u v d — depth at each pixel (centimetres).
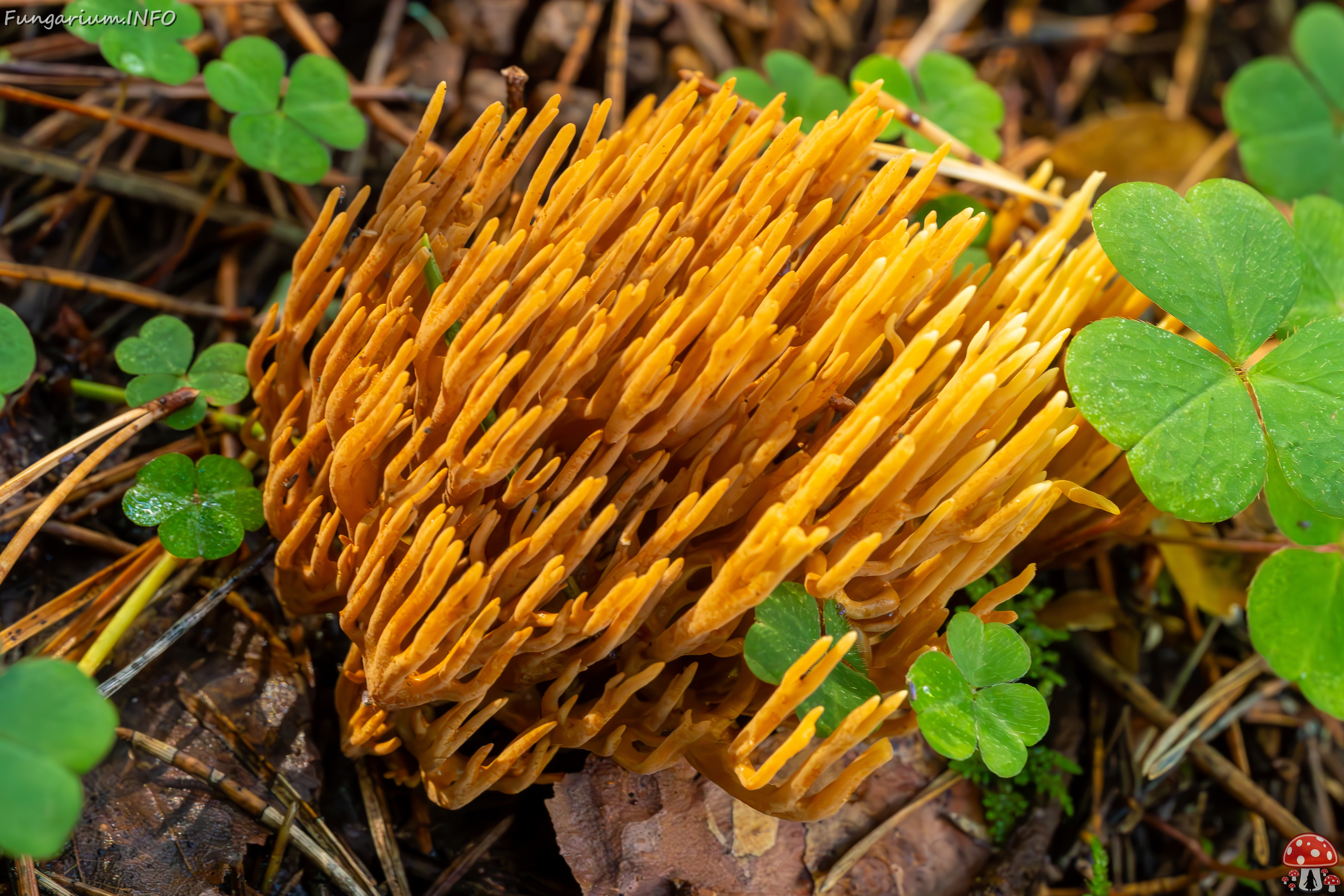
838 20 26
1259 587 19
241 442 20
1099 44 27
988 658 17
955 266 20
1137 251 18
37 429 20
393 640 16
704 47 24
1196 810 21
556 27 23
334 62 21
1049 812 20
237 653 19
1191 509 17
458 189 17
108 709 15
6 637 18
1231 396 17
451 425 16
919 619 17
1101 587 21
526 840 19
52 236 21
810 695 16
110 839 17
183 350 19
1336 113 24
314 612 18
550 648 16
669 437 17
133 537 19
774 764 16
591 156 16
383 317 17
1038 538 20
